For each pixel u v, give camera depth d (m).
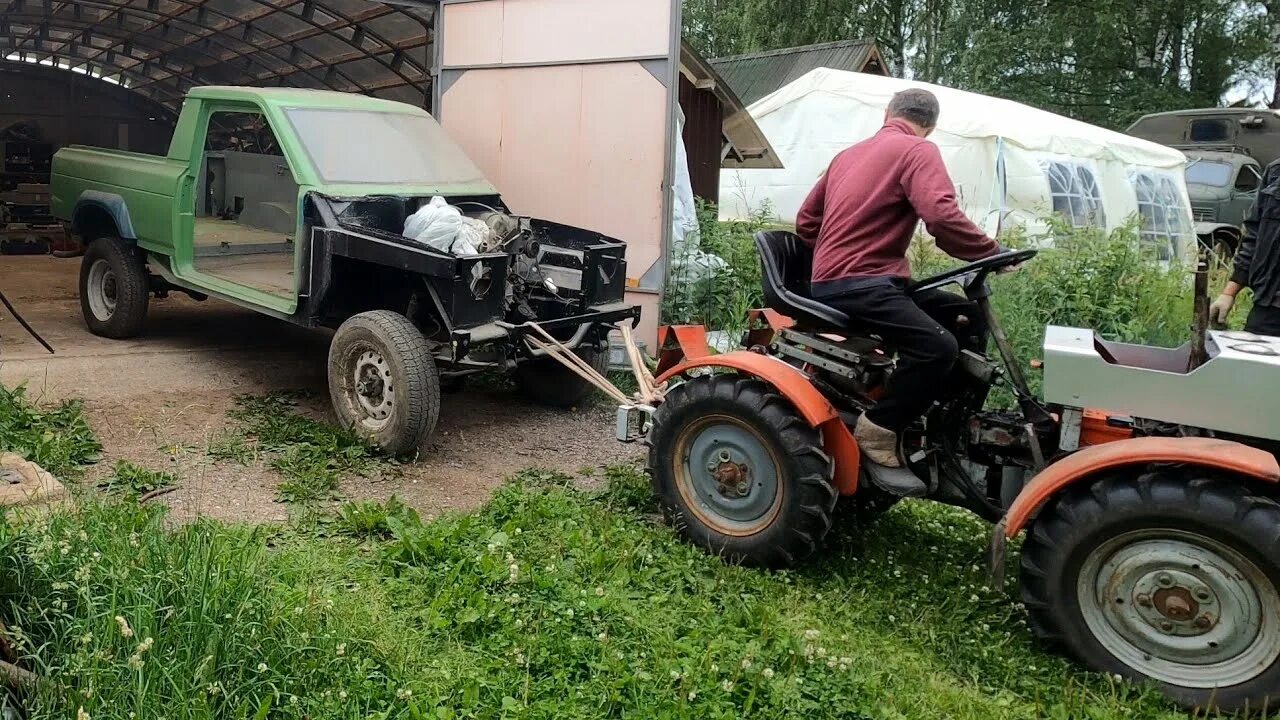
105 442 5.26
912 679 3.42
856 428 4.14
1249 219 5.20
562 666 3.25
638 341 7.72
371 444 5.38
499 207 6.80
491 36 8.71
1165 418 3.55
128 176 7.11
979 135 11.85
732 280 8.38
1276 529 3.15
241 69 14.12
